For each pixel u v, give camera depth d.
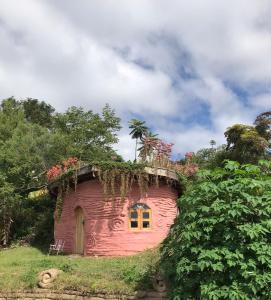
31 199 26.39
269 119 23.91
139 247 16.28
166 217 17.22
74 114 32.69
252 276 7.28
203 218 7.84
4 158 24.36
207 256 7.54
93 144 31.52
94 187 17.09
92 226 16.72
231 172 8.15
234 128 23.44
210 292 7.36
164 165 17.84
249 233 7.32
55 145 26.83
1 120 30.31
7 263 14.78
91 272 12.02
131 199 16.67
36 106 45.34
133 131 22.25
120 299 10.52
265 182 7.87
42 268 12.71
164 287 10.23
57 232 19.14
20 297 11.42
